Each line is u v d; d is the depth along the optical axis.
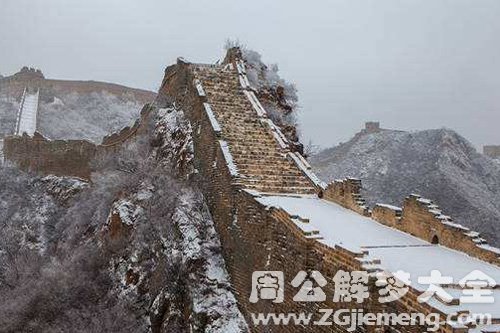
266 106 26.22
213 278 17.02
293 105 28.84
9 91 82.19
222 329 15.30
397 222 15.27
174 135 25.11
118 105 82.25
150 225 20.94
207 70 26.72
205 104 23.03
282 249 13.58
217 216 19.17
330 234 13.25
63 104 78.94
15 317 20.67
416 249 12.91
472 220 29.52
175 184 21.78
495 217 29.59
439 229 13.71
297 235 12.72
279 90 28.20
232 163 19.03
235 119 23.06
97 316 19.05
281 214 13.83
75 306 20.55
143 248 20.47
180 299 17.12
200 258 17.56
